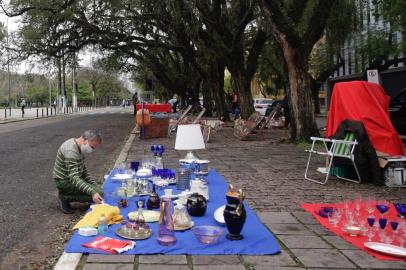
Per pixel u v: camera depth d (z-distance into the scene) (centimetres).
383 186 745
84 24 2366
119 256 408
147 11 2311
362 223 502
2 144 1480
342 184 764
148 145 1406
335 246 445
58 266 385
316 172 881
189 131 703
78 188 591
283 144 1391
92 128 2283
